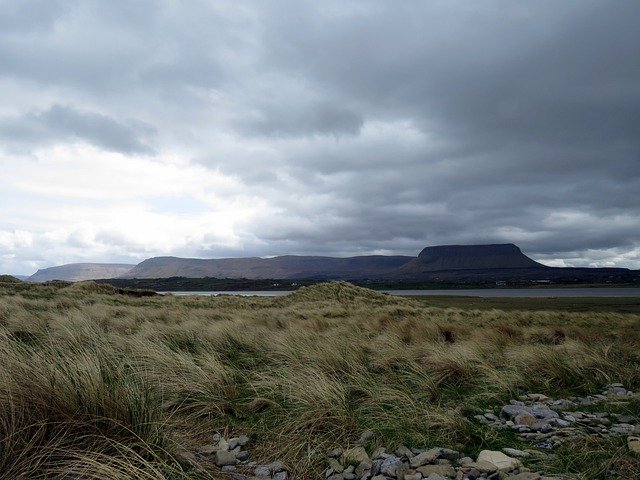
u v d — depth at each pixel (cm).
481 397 664
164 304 2914
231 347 1019
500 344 1159
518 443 474
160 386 587
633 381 777
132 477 340
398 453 440
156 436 410
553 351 883
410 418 532
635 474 378
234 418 555
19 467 341
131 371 639
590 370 838
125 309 1823
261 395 624
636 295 10581
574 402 659
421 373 744
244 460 434
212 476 374
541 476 371
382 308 2908
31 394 409
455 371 772
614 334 1445
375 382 705
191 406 572
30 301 1989
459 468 386
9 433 368
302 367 765
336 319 1836
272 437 489
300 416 525
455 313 2841
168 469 368
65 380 429
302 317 2041
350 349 916
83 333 927
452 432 488
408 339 1234
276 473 401
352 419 518
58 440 380
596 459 413
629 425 529
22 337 975
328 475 399
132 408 428
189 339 1078
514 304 5697
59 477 338
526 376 783
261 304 3456
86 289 3894
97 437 393
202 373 662
